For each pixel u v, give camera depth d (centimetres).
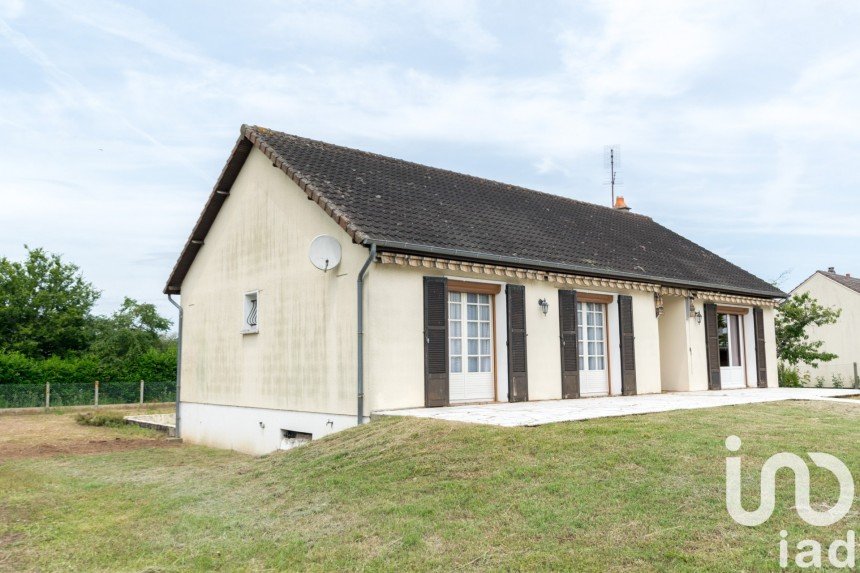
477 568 462
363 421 984
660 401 1172
